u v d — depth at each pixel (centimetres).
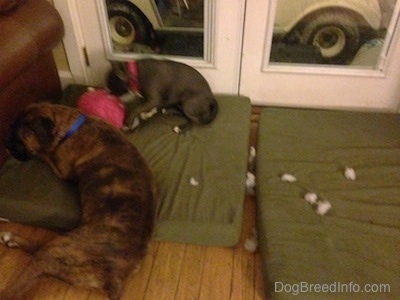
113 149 140
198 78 183
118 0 192
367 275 126
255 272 140
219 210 146
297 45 195
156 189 145
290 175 159
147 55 207
